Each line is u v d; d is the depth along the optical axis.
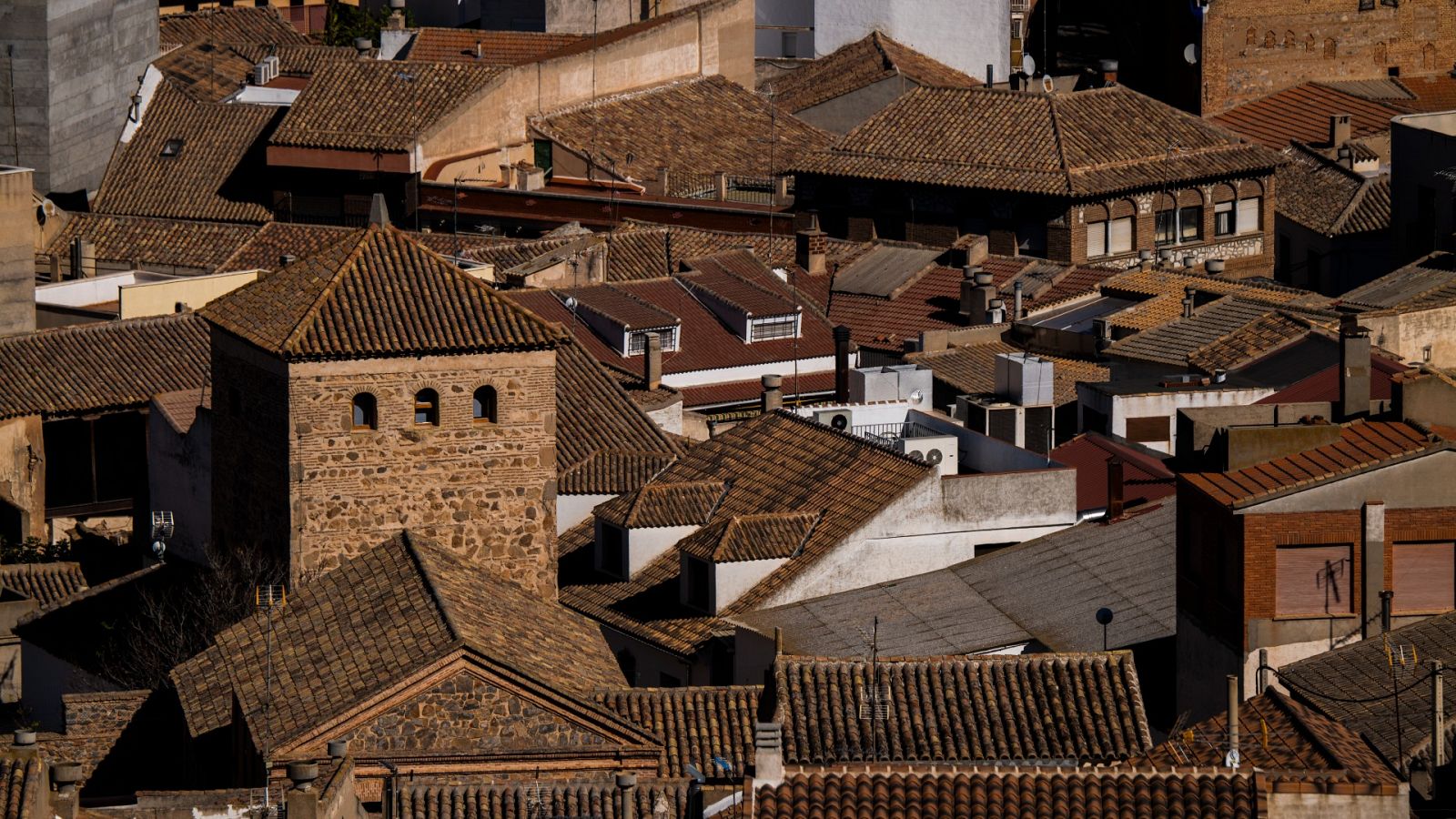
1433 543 166.88
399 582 174.38
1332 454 169.62
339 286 195.75
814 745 159.38
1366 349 177.62
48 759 176.00
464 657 157.38
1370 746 145.25
